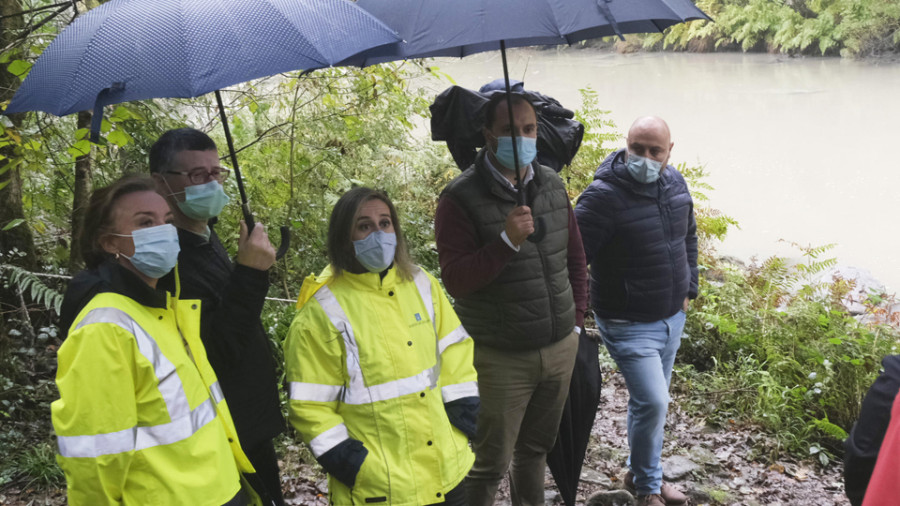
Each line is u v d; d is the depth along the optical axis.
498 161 2.99
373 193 2.51
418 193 7.01
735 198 12.84
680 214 3.69
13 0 4.67
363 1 2.68
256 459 2.60
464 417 2.64
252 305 2.29
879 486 1.80
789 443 4.59
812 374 4.92
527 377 3.12
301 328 2.47
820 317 5.43
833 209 11.99
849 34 26.38
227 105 5.73
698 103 21.45
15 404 4.32
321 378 2.45
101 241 2.01
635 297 3.62
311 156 6.18
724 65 28.02
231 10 2.04
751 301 6.08
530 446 3.33
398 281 2.59
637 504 3.82
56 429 1.85
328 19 2.14
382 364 2.46
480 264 2.87
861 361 4.82
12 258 5.03
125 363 1.90
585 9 2.39
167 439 1.96
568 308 3.16
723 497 4.05
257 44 1.99
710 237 7.23
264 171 6.04
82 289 1.98
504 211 3.02
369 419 2.46
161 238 2.01
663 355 3.82
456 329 2.71
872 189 12.94
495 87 3.51
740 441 4.64
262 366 2.52
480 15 2.36
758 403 4.85
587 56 33.59
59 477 3.84
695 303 6.02
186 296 2.39
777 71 25.78
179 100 5.25
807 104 20.42
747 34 29.52
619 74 27.55
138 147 4.99
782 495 4.11
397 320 2.54
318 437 2.40
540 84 25.77
